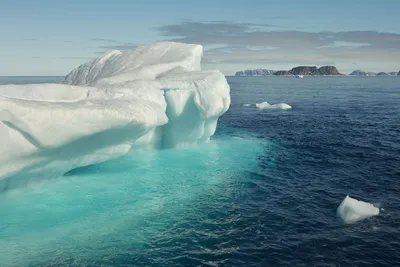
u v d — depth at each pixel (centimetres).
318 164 1363
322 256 711
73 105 934
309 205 960
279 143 1733
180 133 1473
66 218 830
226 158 1405
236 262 688
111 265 665
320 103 3806
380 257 708
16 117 788
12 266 648
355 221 859
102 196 966
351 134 1981
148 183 1084
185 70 1655
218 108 1389
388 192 1057
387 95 4884
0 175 815
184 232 795
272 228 824
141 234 778
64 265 659
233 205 950
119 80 1562
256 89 6944
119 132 1044
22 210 857
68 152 973
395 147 1645
